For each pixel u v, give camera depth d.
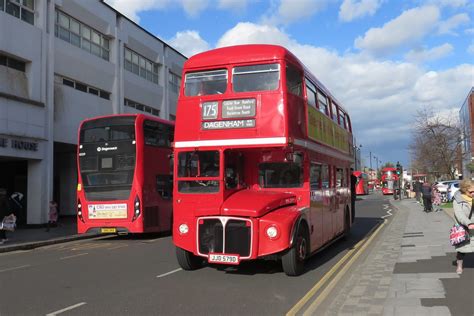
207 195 8.63
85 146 16.58
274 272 9.09
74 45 24.61
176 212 8.88
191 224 8.71
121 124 16.28
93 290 7.81
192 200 8.75
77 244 15.84
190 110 9.04
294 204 9.28
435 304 6.04
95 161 16.36
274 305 6.59
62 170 28.80
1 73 19.78
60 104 23.33
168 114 35.72
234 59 8.91
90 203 16.27
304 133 9.40
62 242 16.55
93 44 26.72
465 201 7.45
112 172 16.14
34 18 21.80
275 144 8.42
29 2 21.53
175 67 37.47
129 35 30.08
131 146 16.08
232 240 8.20
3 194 15.40
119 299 7.12
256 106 8.61
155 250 13.24
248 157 9.59
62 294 7.54
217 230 8.30
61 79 23.86
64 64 23.72
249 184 9.53
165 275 9.02
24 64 21.22
